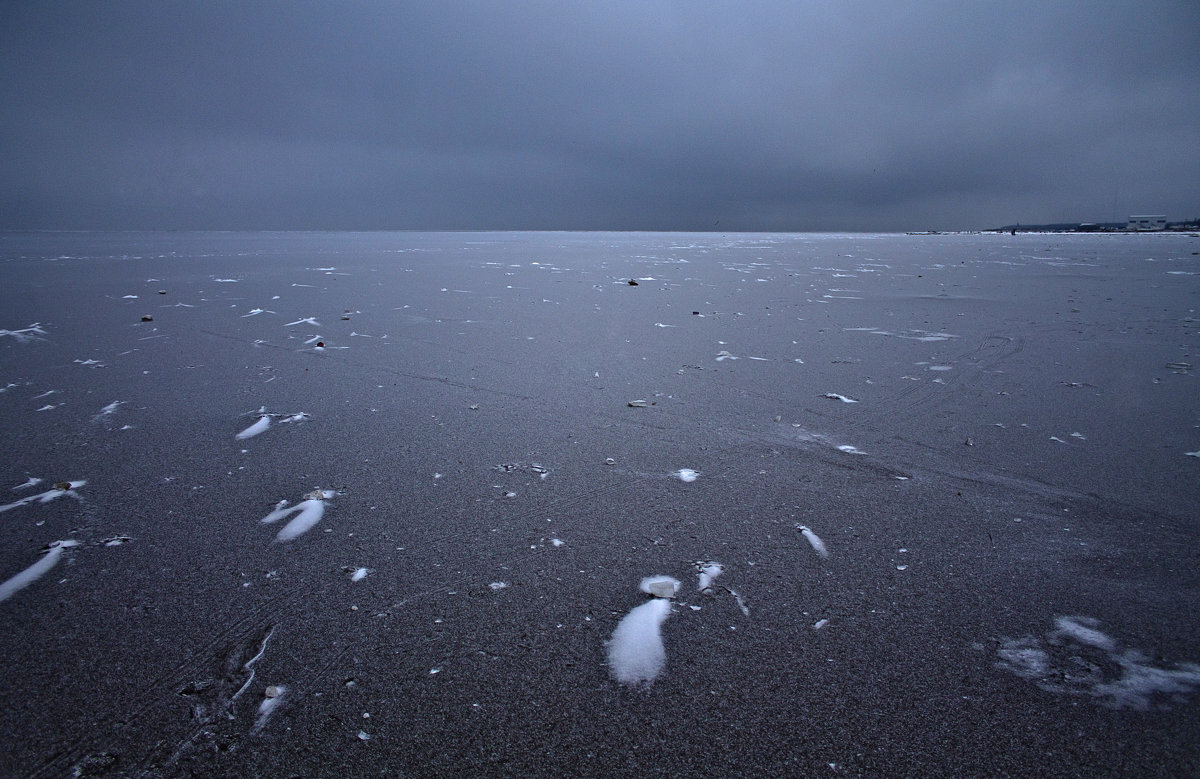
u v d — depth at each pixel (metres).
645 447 3.20
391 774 1.31
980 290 10.80
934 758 1.35
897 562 2.13
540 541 2.26
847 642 1.72
